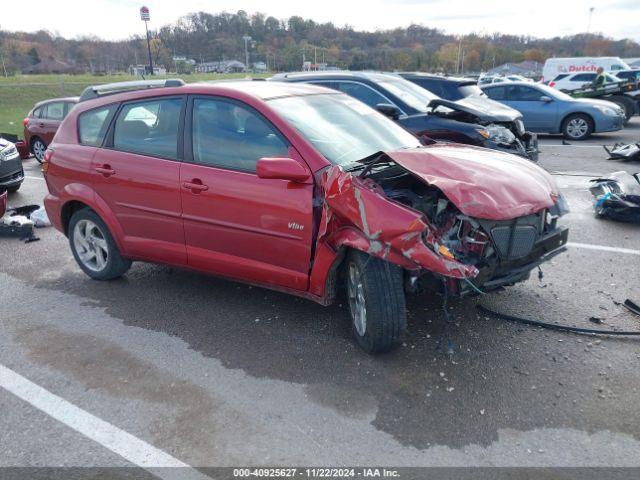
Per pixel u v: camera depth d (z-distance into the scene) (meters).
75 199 4.75
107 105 4.64
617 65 29.12
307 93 4.39
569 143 13.29
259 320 4.11
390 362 3.47
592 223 6.37
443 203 3.35
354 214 3.18
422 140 4.63
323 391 3.20
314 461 2.67
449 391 3.16
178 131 4.15
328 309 4.24
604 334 3.72
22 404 3.19
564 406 2.99
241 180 3.75
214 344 3.79
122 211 4.49
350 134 4.04
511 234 3.17
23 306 4.54
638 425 2.83
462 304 4.20
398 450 2.72
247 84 4.33
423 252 2.96
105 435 2.90
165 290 4.76
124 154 4.42
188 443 2.82
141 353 3.71
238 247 3.90
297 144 3.62
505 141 7.73
